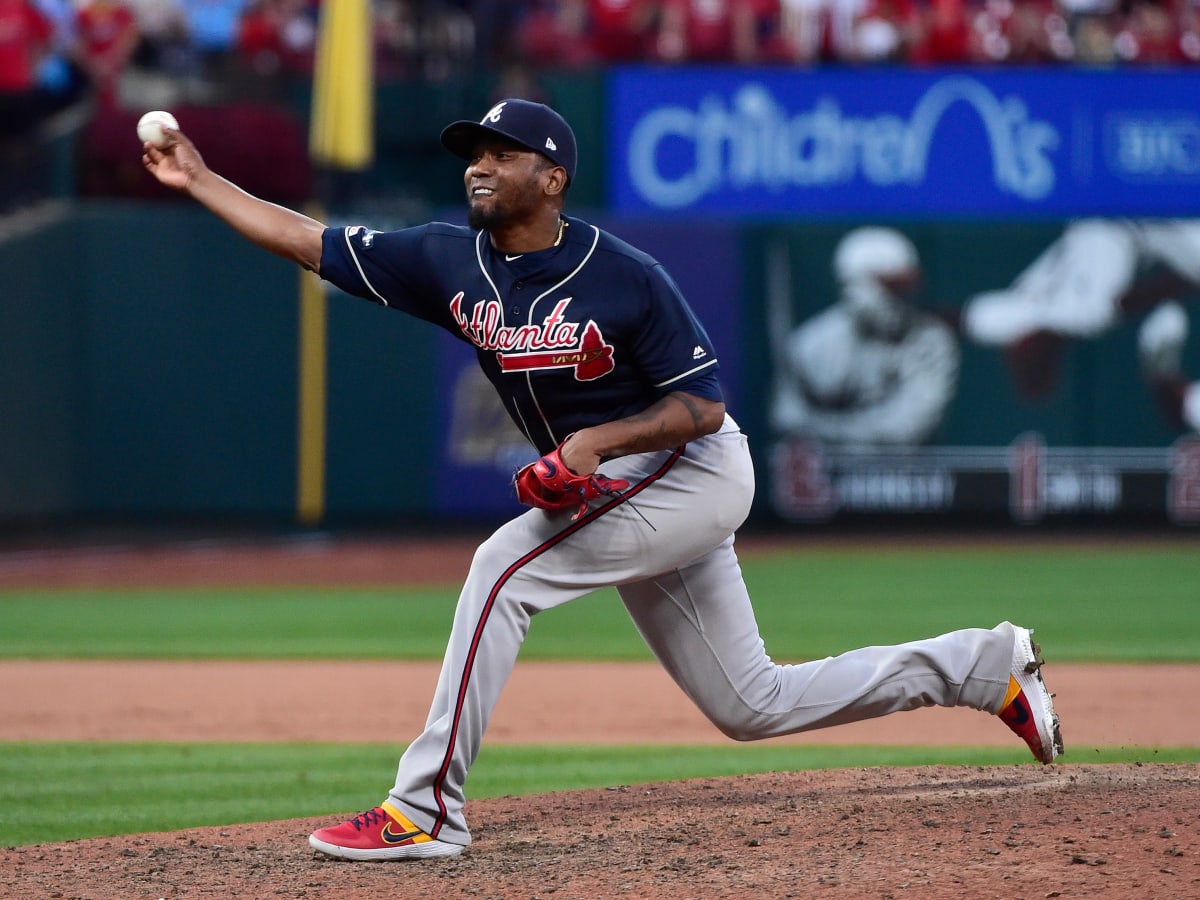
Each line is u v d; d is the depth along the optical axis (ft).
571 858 45.83
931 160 190.49
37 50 186.09
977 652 51.52
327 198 182.50
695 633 49.24
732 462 47.60
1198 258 187.32
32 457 168.25
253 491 179.63
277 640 116.78
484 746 77.20
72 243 172.65
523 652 112.88
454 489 184.14
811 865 43.06
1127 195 189.67
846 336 188.85
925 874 41.45
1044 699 52.19
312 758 73.77
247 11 201.67
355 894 42.68
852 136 190.19
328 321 180.55
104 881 45.55
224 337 178.19
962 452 189.16
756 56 196.95
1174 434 188.44
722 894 40.83
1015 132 189.78
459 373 183.52
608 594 153.17
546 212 45.34
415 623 126.11
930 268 188.03
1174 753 72.02
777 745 76.89
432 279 46.88
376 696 93.20
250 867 46.93
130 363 175.42
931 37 194.49
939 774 58.80
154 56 195.83
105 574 159.33
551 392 46.39
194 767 71.26
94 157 176.65
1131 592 141.38
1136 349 188.03
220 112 171.32
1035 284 187.52
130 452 175.73
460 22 197.98
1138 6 201.36
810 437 189.98
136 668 104.01
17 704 90.43
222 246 177.58
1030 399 188.65
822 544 184.34
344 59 171.22
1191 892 39.09
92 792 65.10
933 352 188.44
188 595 144.87
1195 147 188.96
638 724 84.02
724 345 188.65
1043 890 39.60
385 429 182.50
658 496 46.57
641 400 46.96
